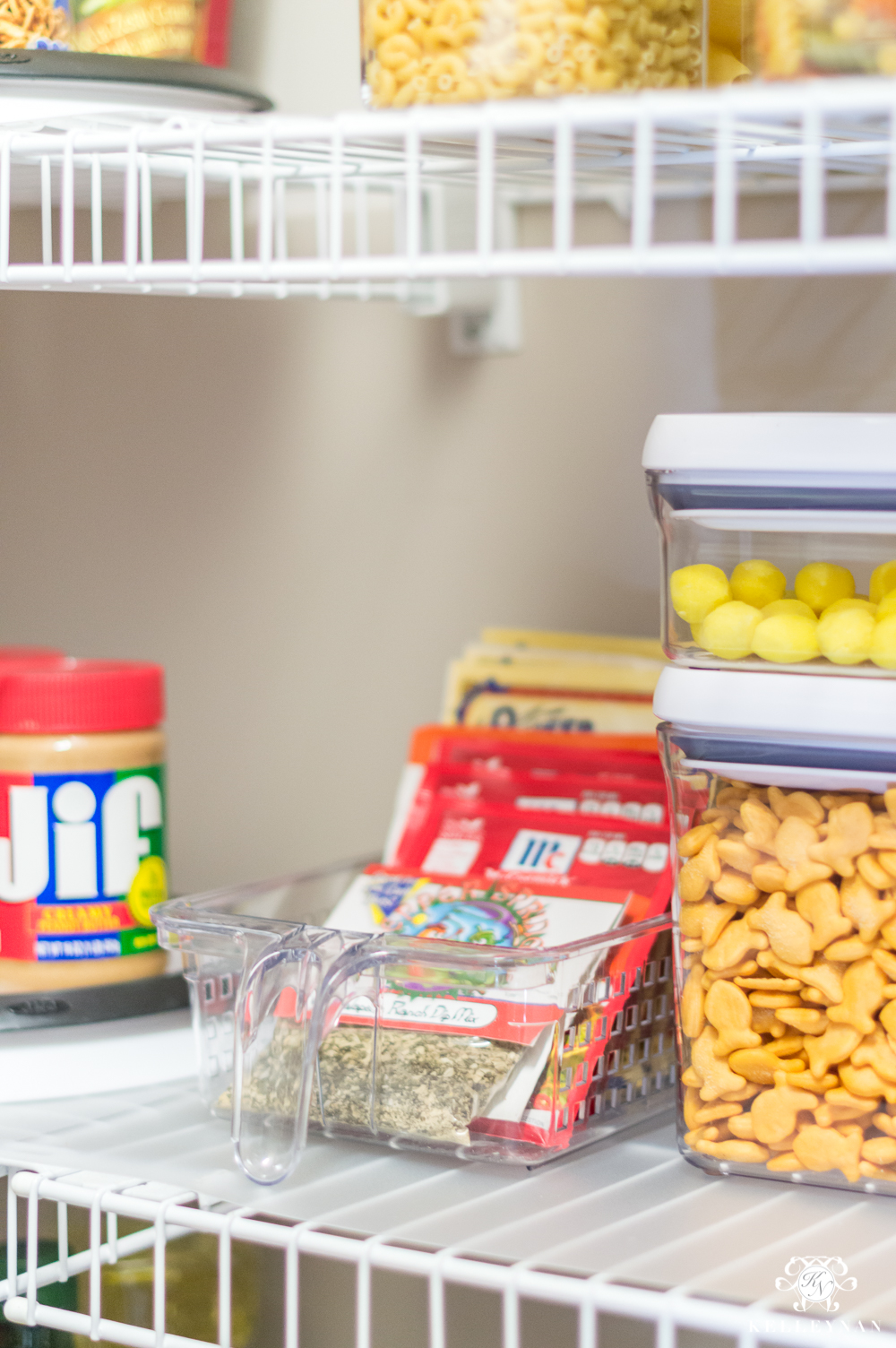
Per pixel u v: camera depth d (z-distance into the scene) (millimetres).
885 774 517
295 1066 557
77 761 687
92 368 1034
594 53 486
